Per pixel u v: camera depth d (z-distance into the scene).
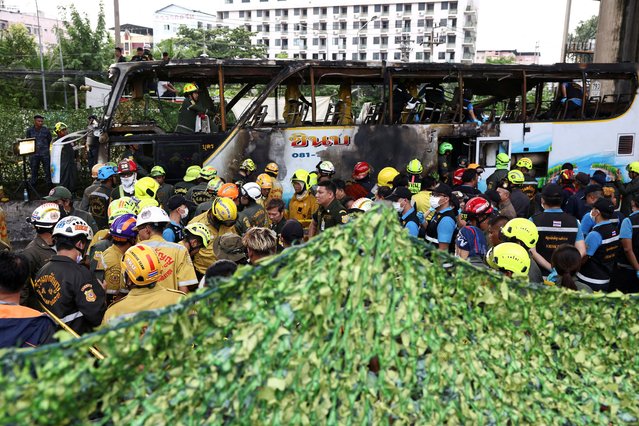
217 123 10.38
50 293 3.97
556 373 2.82
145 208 4.71
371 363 2.39
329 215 6.76
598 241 5.59
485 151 11.12
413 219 6.32
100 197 7.84
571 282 4.13
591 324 2.97
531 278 4.61
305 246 2.27
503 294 2.70
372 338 2.32
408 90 11.27
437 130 10.67
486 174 11.15
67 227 4.09
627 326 3.03
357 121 11.80
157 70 9.61
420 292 2.45
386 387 2.32
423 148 10.62
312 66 9.86
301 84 10.31
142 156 10.43
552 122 11.31
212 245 5.55
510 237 4.55
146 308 3.67
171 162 9.48
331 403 2.21
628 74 11.64
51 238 4.88
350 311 2.29
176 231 6.02
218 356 2.05
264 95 9.72
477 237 5.09
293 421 2.13
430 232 6.14
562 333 2.91
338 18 141.50
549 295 2.86
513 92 12.59
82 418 1.84
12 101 27.27
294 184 8.30
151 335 1.94
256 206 6.55
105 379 1.86
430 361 2.45
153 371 1.98
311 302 2.20
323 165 8.09
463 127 10.83
